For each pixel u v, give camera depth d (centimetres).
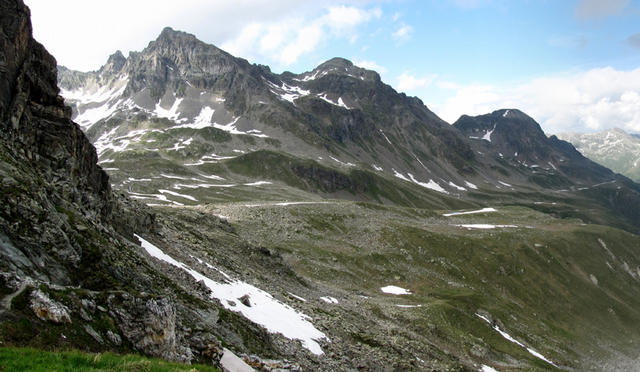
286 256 13325
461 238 19712
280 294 6812
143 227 5709
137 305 2619
